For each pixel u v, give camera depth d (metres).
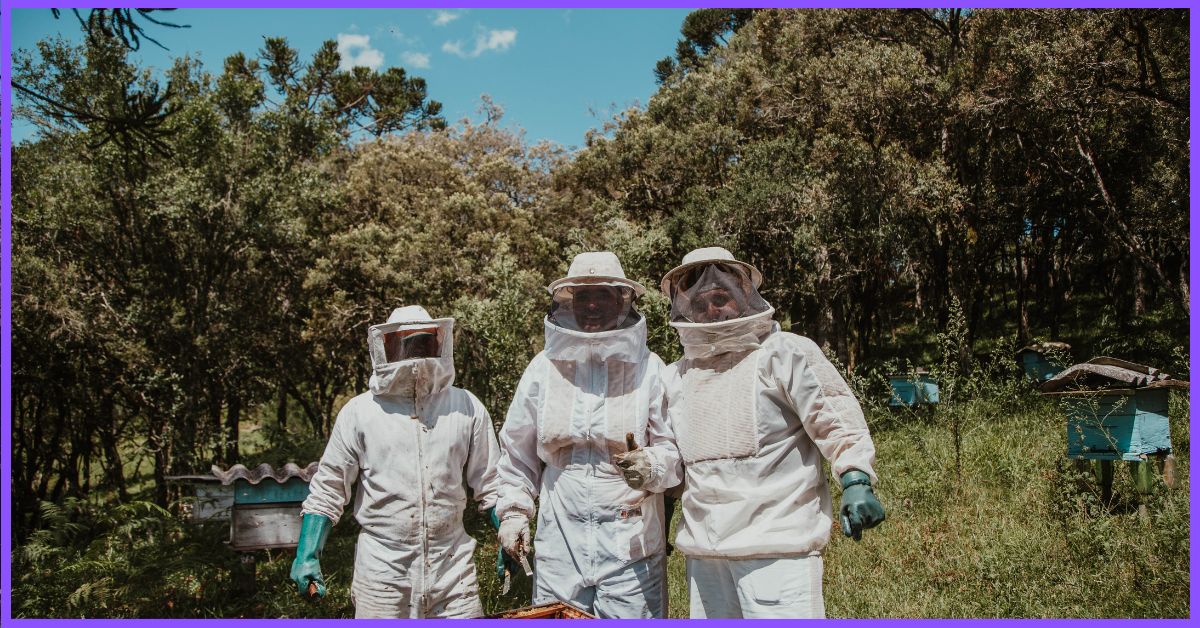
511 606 5.76
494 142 27.84
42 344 15.54
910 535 6.26
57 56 11.30
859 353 21.75
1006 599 4.91
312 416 21.95
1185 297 16.30
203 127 15.69
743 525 3.38
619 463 3.54
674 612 5.42
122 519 7.55
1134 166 18.66
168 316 17.17
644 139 22.30
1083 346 19.44
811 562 3.35
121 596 6.84
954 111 16.55
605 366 3.84
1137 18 14.27
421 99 32.22
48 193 16.03
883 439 9.58
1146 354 15.02
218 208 16.17
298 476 6.66
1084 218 20.11
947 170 17.72
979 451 8.08
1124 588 4.82
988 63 16.14
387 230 19.31
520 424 3.99
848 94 17.08
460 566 4.34
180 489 14.67
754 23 24.02
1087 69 14.47
